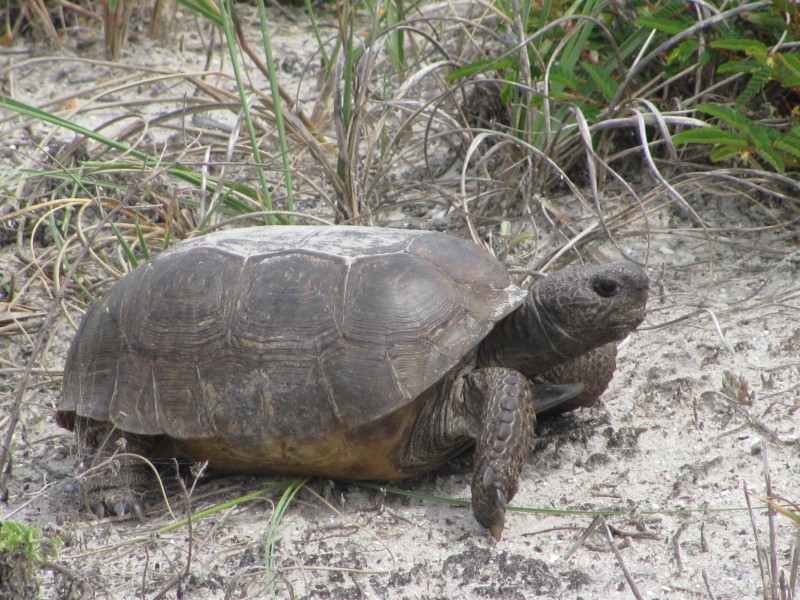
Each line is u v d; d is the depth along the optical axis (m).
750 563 5.87
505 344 6.95
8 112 12.85
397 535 6.39
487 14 12.09
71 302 9.59
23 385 7.05
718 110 9.18
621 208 10.09
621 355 8.32
